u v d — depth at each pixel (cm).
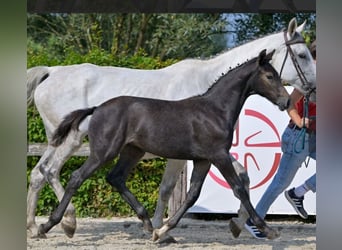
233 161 785
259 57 747
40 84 893
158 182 1077
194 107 759
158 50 2008
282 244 862
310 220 1084
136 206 793
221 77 768
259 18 1911
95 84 877
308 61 859
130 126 762
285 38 862
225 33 1945
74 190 766
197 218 1104
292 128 836
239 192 743
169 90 855
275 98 748
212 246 837
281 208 1024
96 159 761
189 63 870
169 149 757
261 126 1030
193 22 1938
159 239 802
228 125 753
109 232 947
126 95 862
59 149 865
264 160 1027
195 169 780
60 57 2034
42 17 2067
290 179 842
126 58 1098
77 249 801
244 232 958
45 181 886
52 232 944
